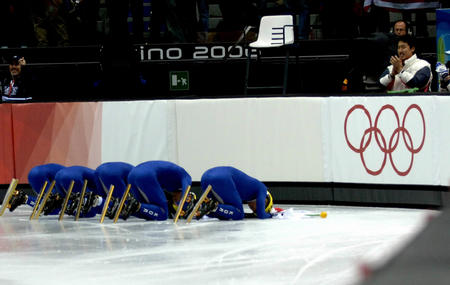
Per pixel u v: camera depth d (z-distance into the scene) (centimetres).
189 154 3412
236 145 3350
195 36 4300
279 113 3284
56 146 3541
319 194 3228
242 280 1609
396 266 246
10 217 3100
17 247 2238
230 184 2680
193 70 4169
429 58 3916
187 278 1652
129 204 2738
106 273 1752
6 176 3572
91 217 3005
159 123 3438
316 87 4097
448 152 2845
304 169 3250
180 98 3428
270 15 4131
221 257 1930
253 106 3319
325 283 1555
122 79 3925
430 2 4097
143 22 4403
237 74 4159
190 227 2573
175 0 4238
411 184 2959
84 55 4150
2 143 3566
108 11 4253
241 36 4297
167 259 1925
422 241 256
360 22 4122
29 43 4488
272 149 3294
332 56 4000
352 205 3142
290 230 2420
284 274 1672
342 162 3162
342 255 1923
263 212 2745
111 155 3494
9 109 3562
